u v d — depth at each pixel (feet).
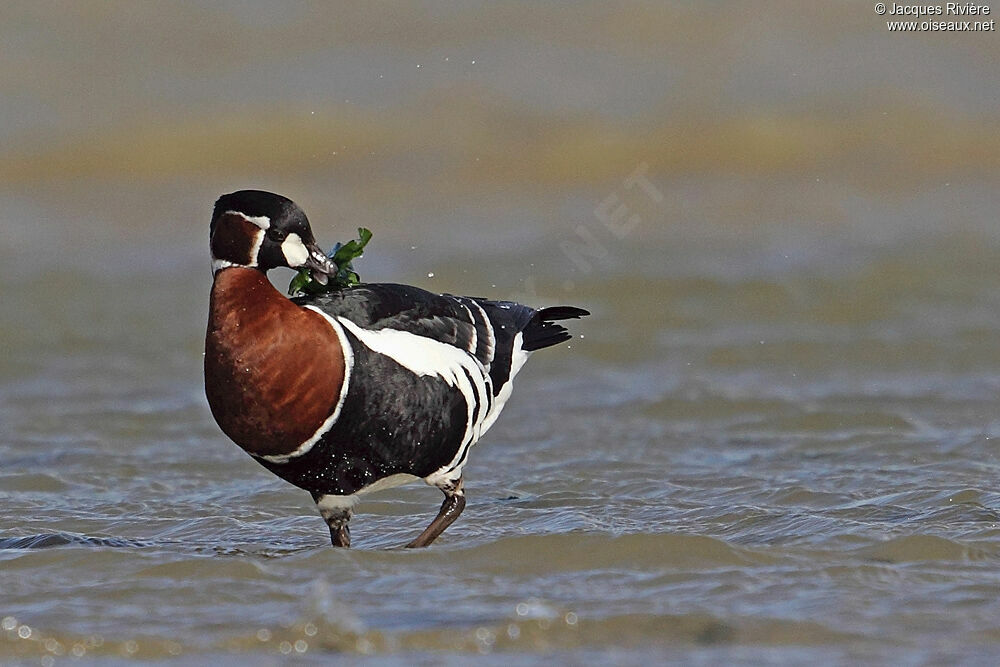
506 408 47.37
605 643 25.75
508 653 25.38
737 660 24.88
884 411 45.14
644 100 94.99
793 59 98.94
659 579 29.22
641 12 104.17
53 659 25.22
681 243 72.08
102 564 30.14
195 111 94.38
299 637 26.05
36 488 38.65
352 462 30.42
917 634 26.03
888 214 78.59
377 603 27.76
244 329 29.12
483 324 33.06
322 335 29.30
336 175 88.28
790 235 73.77
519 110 94.17
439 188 85.25
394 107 94.79
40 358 53.93
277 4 106.42
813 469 39.11
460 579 29.30
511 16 105.19
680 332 56.39
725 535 32.99
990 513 33.94
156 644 25.76
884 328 56.18
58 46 100.63
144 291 64.54
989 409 45.42
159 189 85.76
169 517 35.91
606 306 60.13
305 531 34.73
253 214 29.45
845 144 90.17
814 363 51.96
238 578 29.35
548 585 28.89
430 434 30.89
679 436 43.45
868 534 32.14
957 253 68.33
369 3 106.83
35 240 74.74
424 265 66.95
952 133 90.89
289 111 94.27
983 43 99.45
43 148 90.07
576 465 40.16
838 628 26.30
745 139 90.63
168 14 104.37
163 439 43.86
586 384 50.08
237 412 29.37
